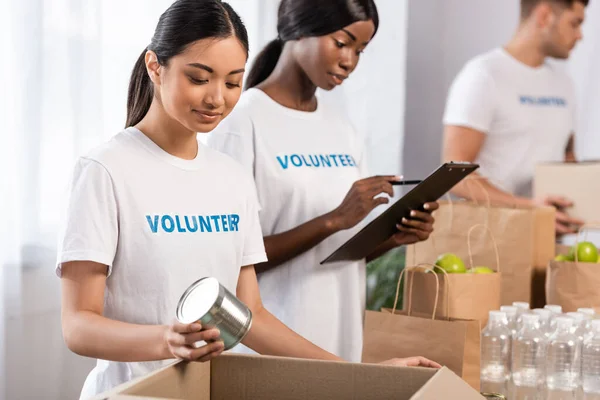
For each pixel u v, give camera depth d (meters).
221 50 1.43
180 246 1.56
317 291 2.21
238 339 1.20
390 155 4.01
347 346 2.26
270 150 2.16
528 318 1.77
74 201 1.48
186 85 1.44
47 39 2.70
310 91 2.26
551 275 2.32
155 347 1.28
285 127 2.20
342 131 2.34
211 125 1.48
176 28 1.44
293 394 1.29
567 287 2.28
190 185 1.59
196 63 1.43
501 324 1.83
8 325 2.66
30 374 2.73
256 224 1.73
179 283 1.56
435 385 1.14
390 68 3.98
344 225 2.12
